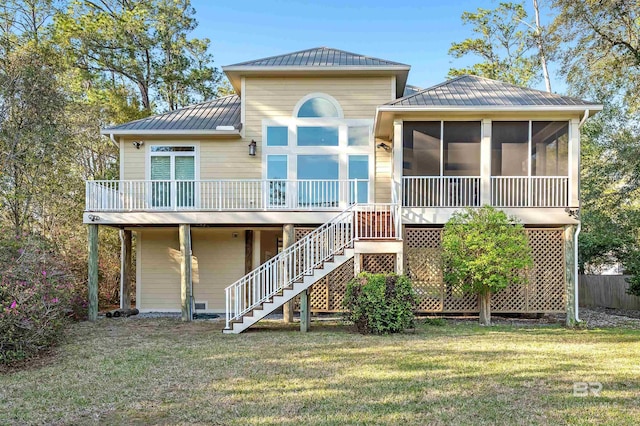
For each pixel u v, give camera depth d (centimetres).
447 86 1301
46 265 1014
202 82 2569
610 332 1034
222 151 1446
